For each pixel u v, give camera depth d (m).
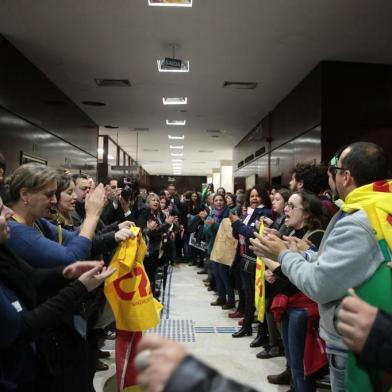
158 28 4.21
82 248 1.70
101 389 2.72
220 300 5.01
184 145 12.47
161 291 5.74
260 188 4.02
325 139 4.95
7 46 4.50
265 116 8.14
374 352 0.82
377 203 1.23
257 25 4.09
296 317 2.20
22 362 1.25
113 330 3.36
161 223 5.61
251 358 3.30
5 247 1.30
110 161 11.30
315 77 5.23
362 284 1.20
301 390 2.19
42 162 5.62
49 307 1.26
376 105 5.03
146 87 6.28
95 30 4.28
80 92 6.61
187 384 0.48
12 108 4.58
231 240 4.41
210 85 6.13
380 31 4.18
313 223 2.37
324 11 3.78
